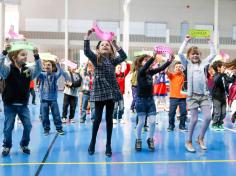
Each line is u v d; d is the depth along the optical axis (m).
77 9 19.14
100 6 19.31
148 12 19.64
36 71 4.00
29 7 18.83
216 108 6.12
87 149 4.36
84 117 7.00
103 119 7.43
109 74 3.91
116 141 4.94
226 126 6.63
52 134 5.50
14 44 3.98
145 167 3.49
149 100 4.33
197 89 4.23
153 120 4.34
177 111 7.48
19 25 18.70
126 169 3.41
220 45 19.94
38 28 18.92
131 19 19.50
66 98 6.97
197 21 20.05
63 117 7.00
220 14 20.12
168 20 19.84
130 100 10.98
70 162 3.68
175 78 5.92
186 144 4.38
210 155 4.07
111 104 3.95
